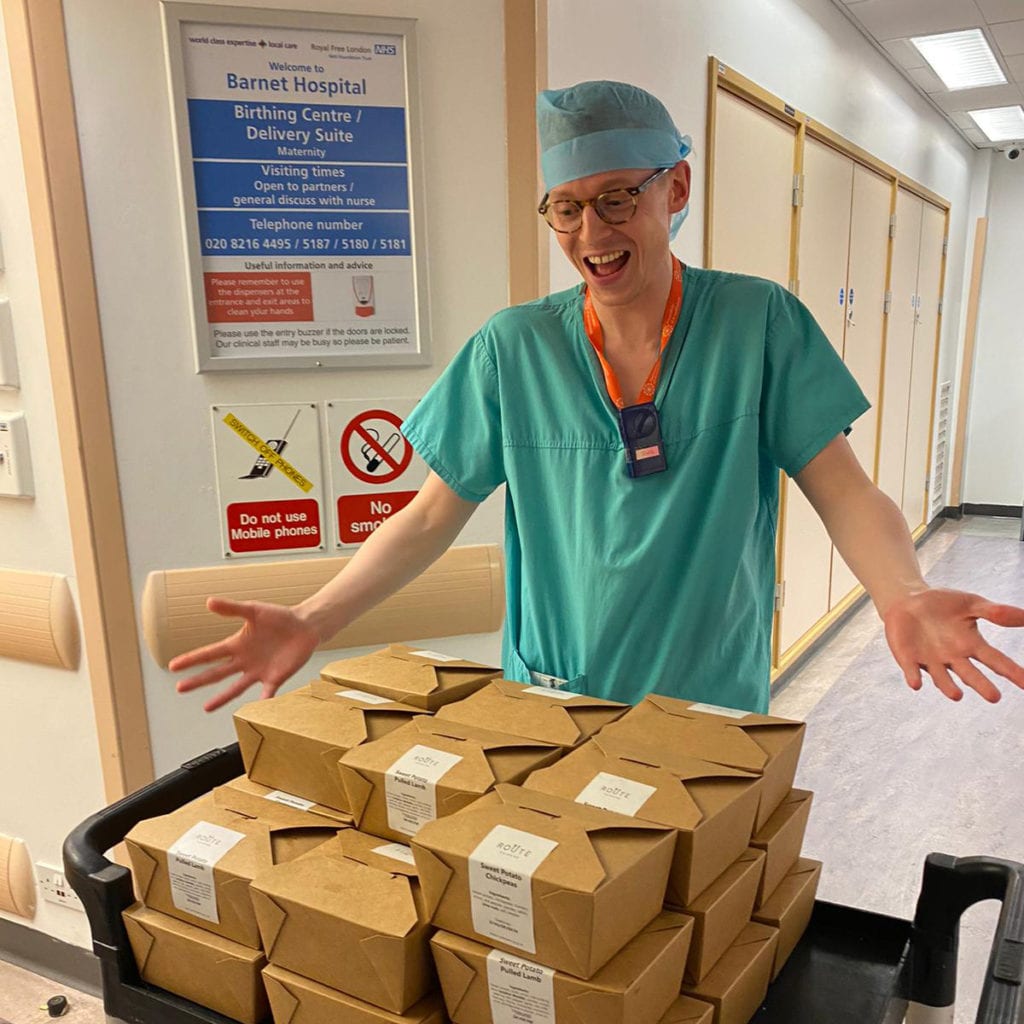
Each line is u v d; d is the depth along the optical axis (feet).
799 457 3.69
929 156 17.40
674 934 2.22
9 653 5.87
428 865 2.22
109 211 5.01
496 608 5.87
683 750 2.68
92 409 5.17
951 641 2.72
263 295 5.26
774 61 9.71
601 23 6.34
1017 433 22.71
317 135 5.16
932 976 2.76
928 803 8.73
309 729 2.84
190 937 2.56
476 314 5.63
